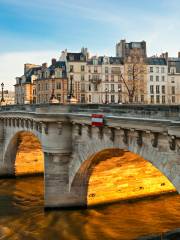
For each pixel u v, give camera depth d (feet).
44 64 367.45
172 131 64.08
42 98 349.00
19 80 422.00
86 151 102.32
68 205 113.50
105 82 338.95
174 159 68.13
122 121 80.18
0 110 179.01
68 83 332.60
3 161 176.35
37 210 116.37
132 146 81.66
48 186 113.80
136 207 115.24
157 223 100.73
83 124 100.42
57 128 111.45
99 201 117.08
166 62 360.69
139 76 345.92
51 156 112.88
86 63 336.29
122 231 95.50
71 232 96.78
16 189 150.71
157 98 354.74
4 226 103.35
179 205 116.88
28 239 93.30
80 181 112.98
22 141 172.65
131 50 347.56
